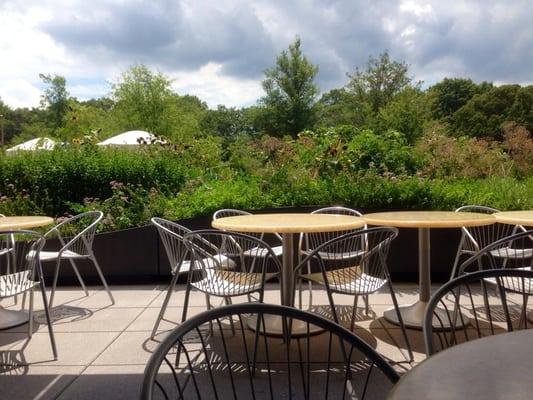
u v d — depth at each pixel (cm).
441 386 90
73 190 677
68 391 262
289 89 2627
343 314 393
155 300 446
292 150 712
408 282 508
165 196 612
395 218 358
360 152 699
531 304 403
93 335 351
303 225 313
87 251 439
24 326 372
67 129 1235
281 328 341
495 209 465
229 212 501
